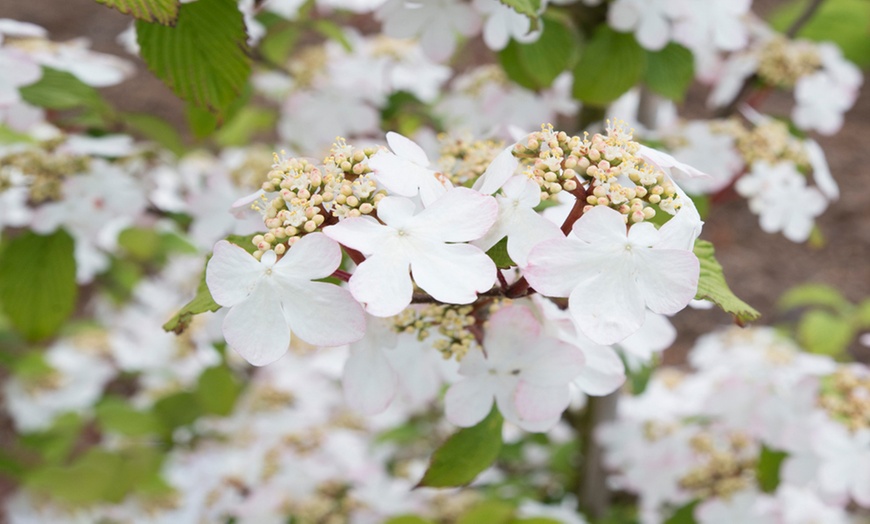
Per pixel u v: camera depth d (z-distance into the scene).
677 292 0.47
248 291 0.47
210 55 0.56
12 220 0.78
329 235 0.47
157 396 1.06
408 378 0.53
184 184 0.87
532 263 0.47
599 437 0.84
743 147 0.72
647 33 0.65
